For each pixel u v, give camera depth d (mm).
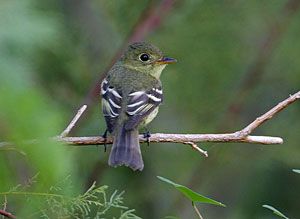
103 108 8055
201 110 13422
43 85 11422
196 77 13359
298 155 13211
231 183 13602
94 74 12398
